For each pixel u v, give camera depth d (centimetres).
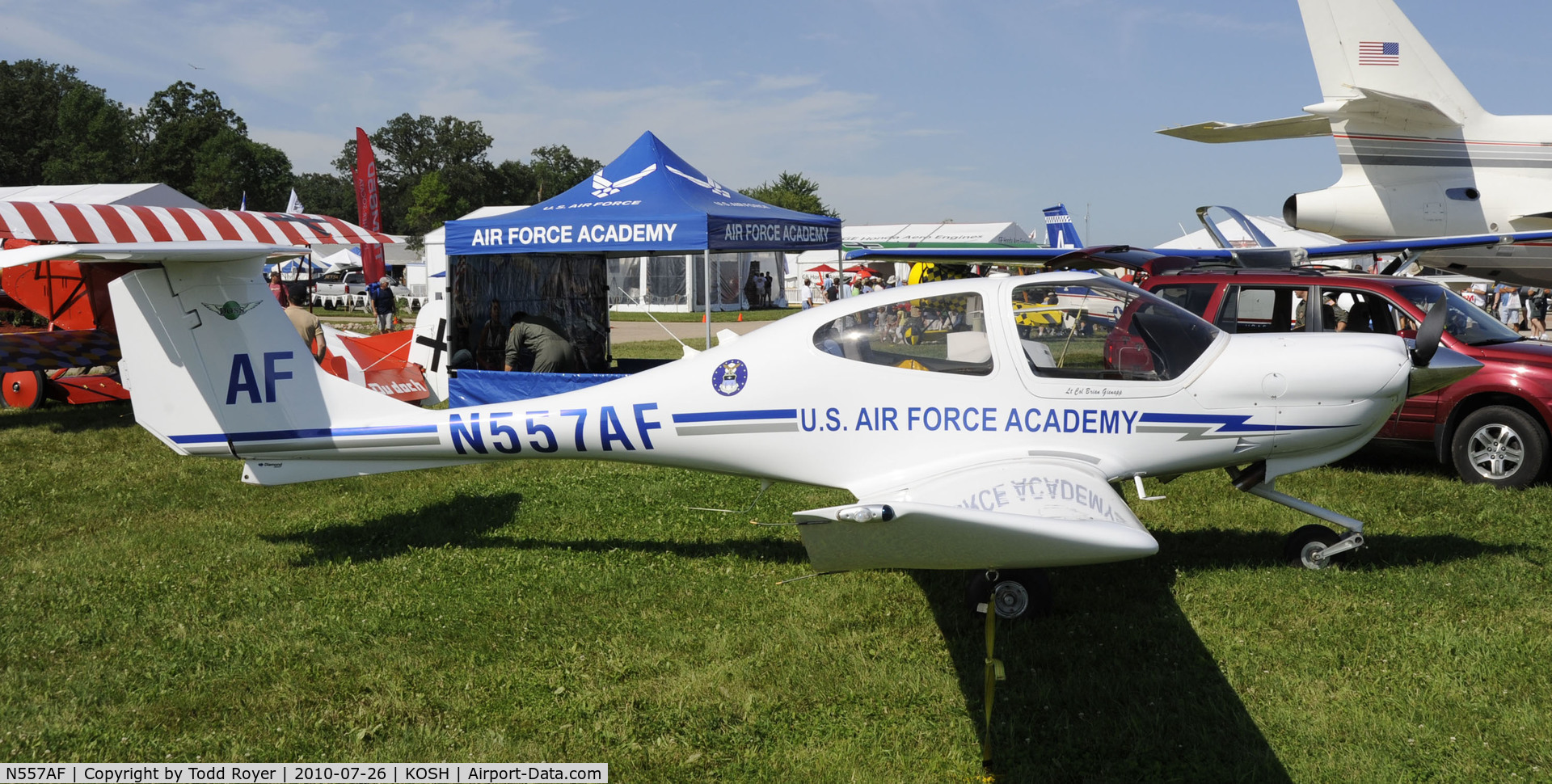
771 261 3148
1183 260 800
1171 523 563
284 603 445
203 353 500
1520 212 1398
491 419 499
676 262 2931
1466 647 372
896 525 297
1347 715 326
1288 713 327
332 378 506
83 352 1025
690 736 326
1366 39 1437
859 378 460
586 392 495
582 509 614
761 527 571
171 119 7912
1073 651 383
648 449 490
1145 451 456
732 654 388
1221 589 445
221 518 602
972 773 299
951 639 399
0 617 426
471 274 913
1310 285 688
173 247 464
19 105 8025
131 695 352
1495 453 639
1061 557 324
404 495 658
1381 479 665
